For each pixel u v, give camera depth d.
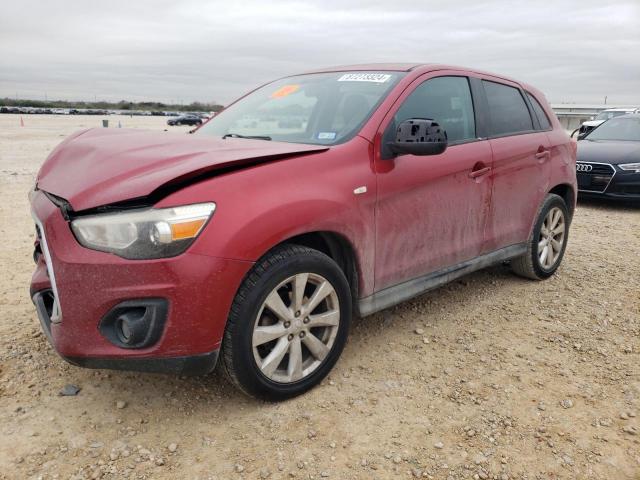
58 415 2.86
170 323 2.52
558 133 5.10
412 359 3.54
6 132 34.81
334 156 3.11
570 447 2.70
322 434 2.76
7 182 10.97
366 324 4.04
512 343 3.80
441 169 3.67
